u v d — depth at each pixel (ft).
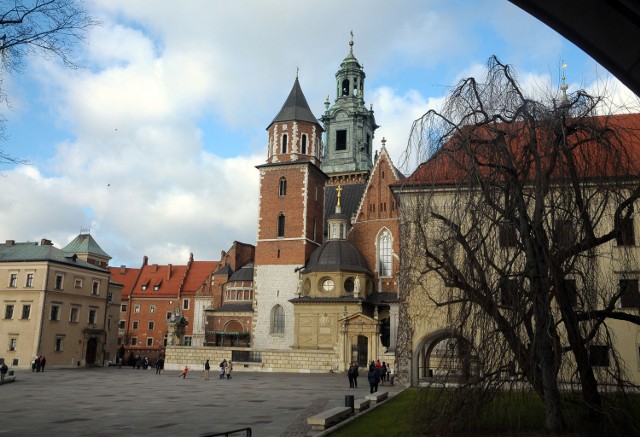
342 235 238.68
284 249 243.40
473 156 58.70
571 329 55.06
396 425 65.62
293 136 255.91
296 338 218.38
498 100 60.44
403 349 124.67
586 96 58.80
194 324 337.93
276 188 250.78
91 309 258.98
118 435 65.57
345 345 205.67
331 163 334.85
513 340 54.08
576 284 57.72
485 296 55.67
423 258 65.62
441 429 54.39
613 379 54.85
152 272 388.78
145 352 364.58
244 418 80.84
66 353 242.37
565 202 56.44
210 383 150.71
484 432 54.34
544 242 55.26
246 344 263.70
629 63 31.27
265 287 241.55
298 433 66.95
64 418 80.23
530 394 56.18
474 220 57.88
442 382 56.49
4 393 119.34
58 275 240.53
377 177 252.83
